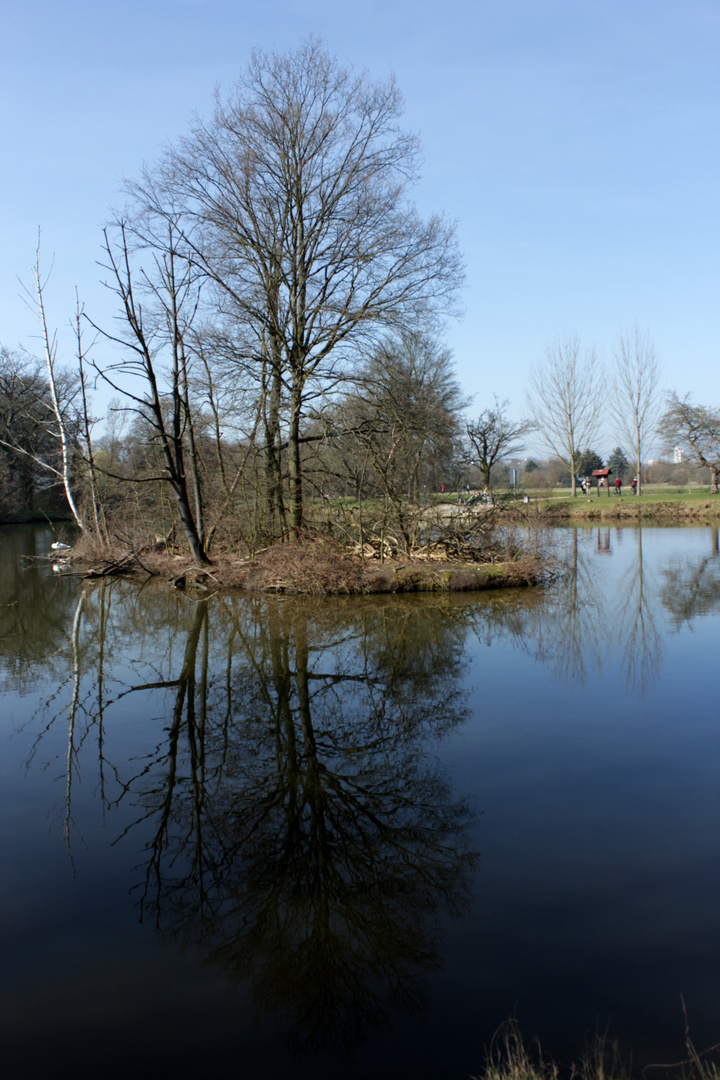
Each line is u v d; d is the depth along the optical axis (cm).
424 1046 352
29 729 829
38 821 605
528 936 435
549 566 1898
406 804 616
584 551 2608
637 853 523
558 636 1234
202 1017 379
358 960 419
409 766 695
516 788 639
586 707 855
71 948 437
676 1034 354
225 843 562
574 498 4794
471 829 566
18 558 2758
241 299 1889
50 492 5322
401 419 1856
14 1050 355
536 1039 353
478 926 445
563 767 682
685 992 384
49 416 3884
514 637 1232
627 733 767
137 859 541
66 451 2455
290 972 413
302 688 965
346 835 570
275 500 1908
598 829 560
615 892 475
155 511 2409
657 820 572
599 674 992
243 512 1959
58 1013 381
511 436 3869
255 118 1848
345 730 805
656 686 930
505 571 1764
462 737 767
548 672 1008
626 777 656
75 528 4597
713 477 4769
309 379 1877
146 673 1060
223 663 1103
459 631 1284
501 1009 376
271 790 659
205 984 404
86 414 2252
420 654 1124
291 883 505
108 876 517
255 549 1917
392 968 410
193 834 579
